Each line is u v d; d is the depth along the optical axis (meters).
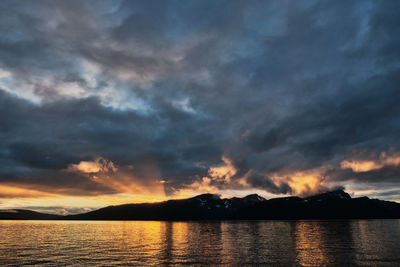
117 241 145.38
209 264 74.38
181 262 77.62
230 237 159.75
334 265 71.00
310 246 109.00
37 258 86.44
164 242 136.88
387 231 189.75
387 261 75.38
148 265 73.62
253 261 77.81
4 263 78.31
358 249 98.62
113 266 72.62
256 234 179.25
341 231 195.38
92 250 106.19
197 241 139.38
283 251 96.19
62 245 125.81
